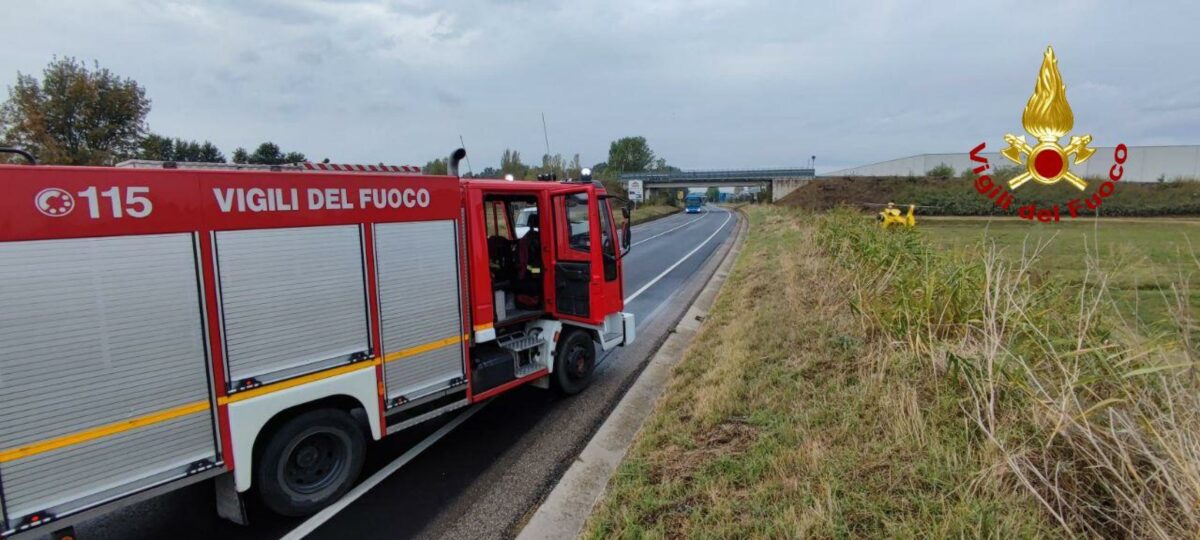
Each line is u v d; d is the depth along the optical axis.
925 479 3.33
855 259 9.19
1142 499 2.79
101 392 2.94
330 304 3.88
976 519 2.89
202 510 4.07
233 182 3.37
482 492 4.25
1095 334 4.12
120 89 16.55
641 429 4.93
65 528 2.89
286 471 3.82
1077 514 2.95
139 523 3.90
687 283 13.84
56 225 2.75
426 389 4.58
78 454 2.88
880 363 5.10
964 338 4.84
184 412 3.23
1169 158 41.97
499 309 5.80
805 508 3.20
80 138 16.20
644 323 9.66
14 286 2.66
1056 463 3.17
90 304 2.88
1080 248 13.37
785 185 68.50
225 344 3.37
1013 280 5.29
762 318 7.89
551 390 6.50
